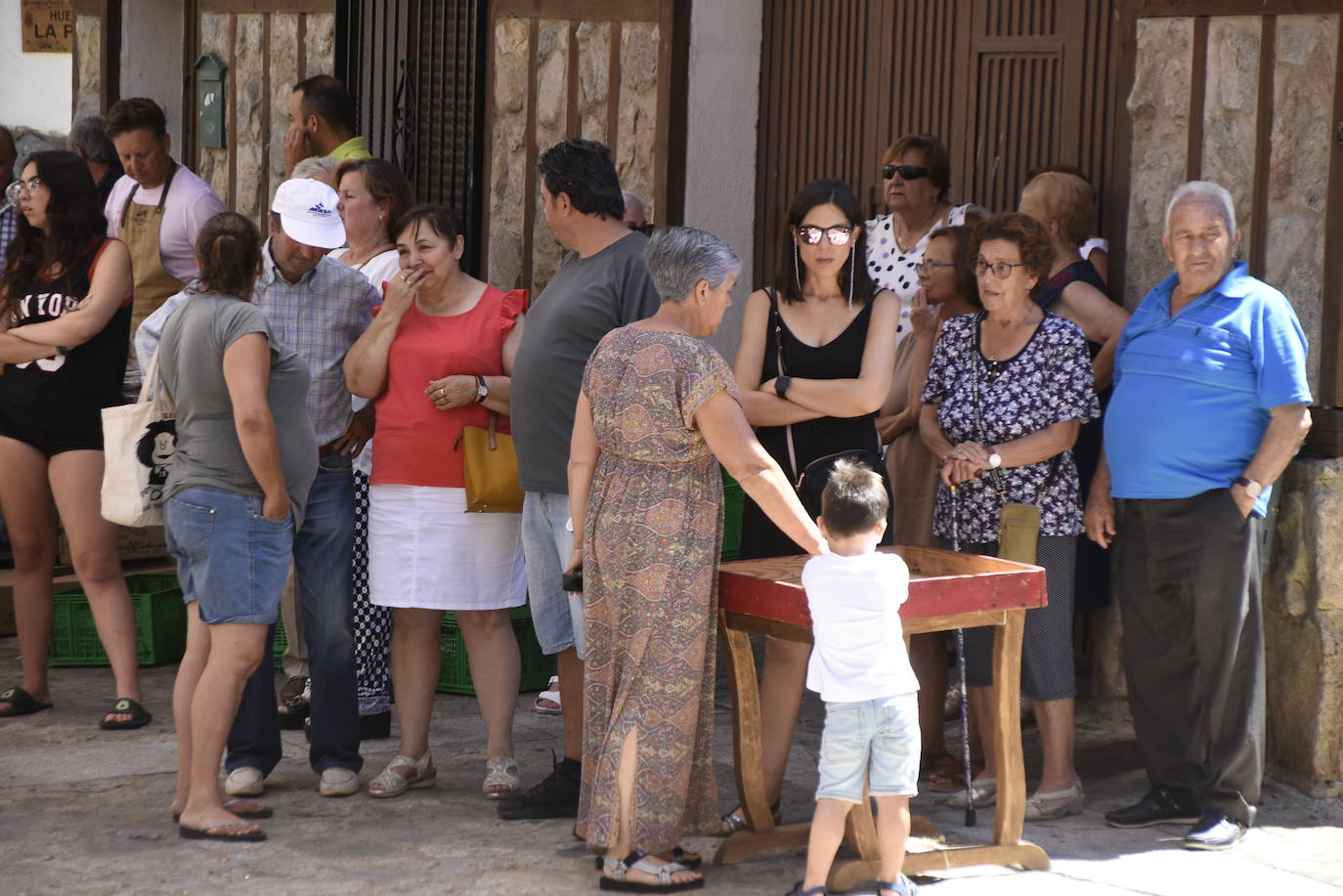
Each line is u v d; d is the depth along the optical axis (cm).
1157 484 1452
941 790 1589
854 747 1231
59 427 1777
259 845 1403
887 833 1245
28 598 1853
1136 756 1680
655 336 1289
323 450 1562
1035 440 1488
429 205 1559
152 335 1530
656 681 1282
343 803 1538
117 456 1482
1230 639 1438
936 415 1581
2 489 1809
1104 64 1838
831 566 1236
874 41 2055
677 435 1278
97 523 1797
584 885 1309
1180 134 1686
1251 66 1636
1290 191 1619
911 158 1862
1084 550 1670
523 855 1384
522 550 1566
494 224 2233
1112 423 1491
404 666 1575
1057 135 1889
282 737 1791
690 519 1293
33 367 1769
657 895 1277
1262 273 1638
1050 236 1677
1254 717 1460
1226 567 1433
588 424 1336
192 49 2939
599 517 1308
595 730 1336
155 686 1995
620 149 2125
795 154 2153
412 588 1531
